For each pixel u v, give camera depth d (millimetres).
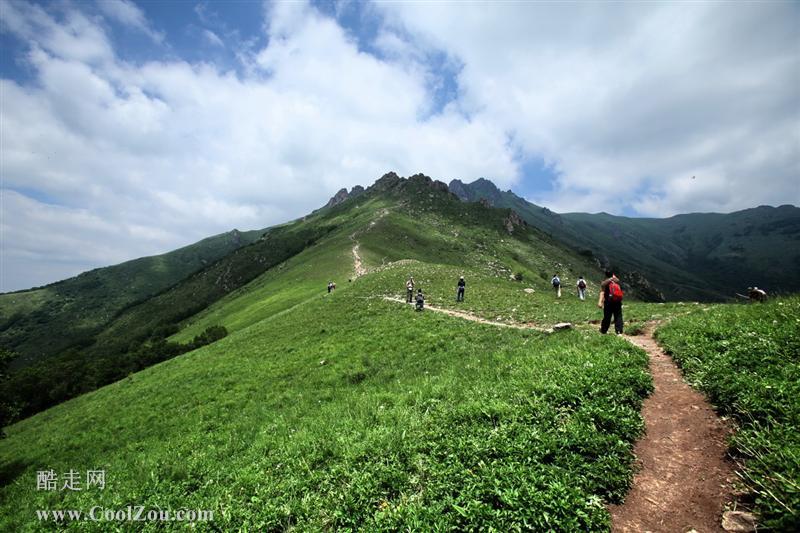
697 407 9109
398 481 8156
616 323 16047
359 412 13359
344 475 9031
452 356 19234
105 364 76625
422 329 25703
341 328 31000
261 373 24875
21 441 27719
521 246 172875
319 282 76562
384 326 28516
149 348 77812
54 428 28422
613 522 6414
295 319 38844
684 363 11219
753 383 8453
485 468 7449
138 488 12016
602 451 7684
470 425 9547
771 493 5891
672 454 7777
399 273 52625
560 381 10656
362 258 97375
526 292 39219
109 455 19141
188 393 24938
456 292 39844
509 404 9953
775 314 12250
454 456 8188
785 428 7055
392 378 18594
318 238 186125
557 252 183625
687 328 13867
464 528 6297
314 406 17312
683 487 6930
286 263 140250
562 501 6340
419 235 153125
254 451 13258
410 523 6648
